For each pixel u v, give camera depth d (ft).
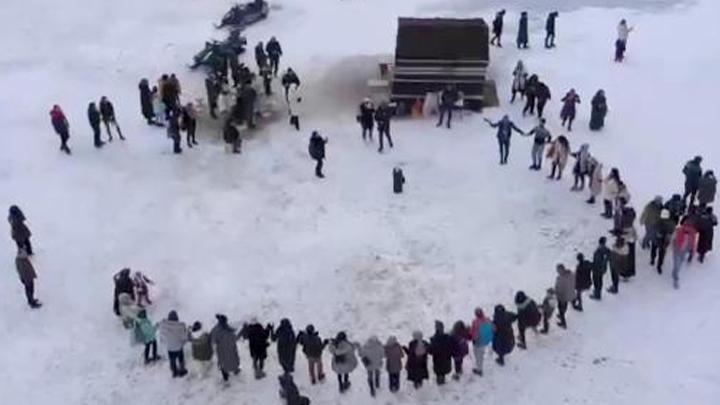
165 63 120.37
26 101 113.80
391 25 126.72
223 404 74.95
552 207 93.50
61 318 83.92
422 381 75.46
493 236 90.22
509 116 107.04
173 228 93.35
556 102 109.40
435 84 106.73
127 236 92.63
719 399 73.31
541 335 79.41
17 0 137.59
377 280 85.81
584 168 92.84
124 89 115.75
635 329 79.66
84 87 116.26
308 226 92.68
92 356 80.02
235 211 95.14
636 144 101.81
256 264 88.38
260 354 75.36
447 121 106.11
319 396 74.95
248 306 83.71
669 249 86.38
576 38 121.70
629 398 73.77
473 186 96.99
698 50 118.21
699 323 79.97
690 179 89.45
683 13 126.62
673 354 77.30
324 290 85.10
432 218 92.84
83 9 134.21
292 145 104.37
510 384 75.41
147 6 134.21
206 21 129.49
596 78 113.39
